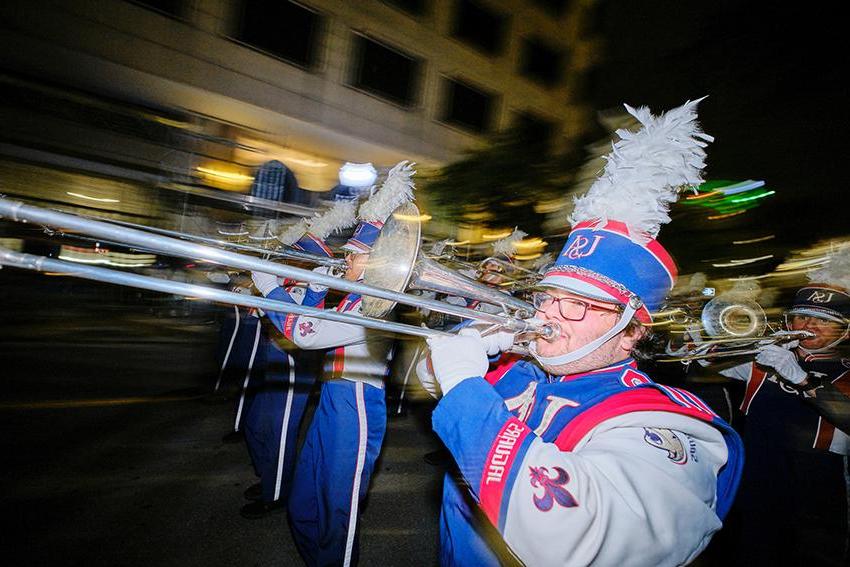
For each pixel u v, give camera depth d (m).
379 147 13.89
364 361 2.44
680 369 3.61
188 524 2.78
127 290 8.48
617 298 1.17
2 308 7.53
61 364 5.28
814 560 2.46
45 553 2.38
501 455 0.96
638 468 0.92
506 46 16.52
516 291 2.38
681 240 7.14
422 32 14.56
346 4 12.77
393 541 2.87
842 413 2.23
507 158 8.85
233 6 10.87
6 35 8.41
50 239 3.82
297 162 12.34
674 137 1.29
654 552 0.86
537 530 0.87
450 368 1.13
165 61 10.23
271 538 2.75
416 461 3.99
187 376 5.23
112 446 3.56
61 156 8.34
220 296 1.02
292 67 12.09
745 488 2.63
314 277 1.05
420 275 1.36
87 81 9.19
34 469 3.12
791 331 2.38
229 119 11.11
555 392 1.24
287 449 3.02
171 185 8.87
